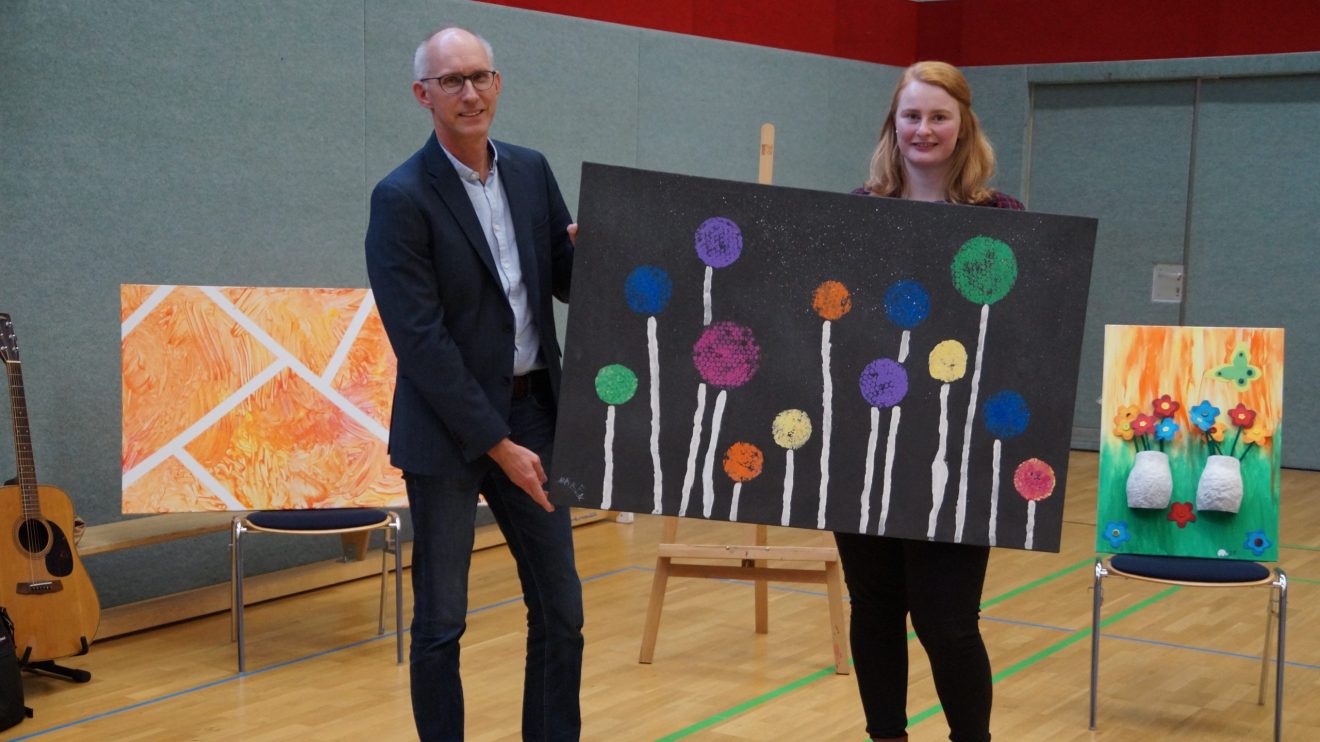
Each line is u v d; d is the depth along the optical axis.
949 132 2.41
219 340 4.24
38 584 3.76
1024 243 2.27
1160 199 8.37
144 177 4.53
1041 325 2.27
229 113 4.79
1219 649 4.18
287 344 4.29
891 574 2.50
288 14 4.97
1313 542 5.96
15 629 3.71
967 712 2.39
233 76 4.79
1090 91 8.53
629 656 4.04
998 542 2.28
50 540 3.80
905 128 2.43
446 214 2.52
